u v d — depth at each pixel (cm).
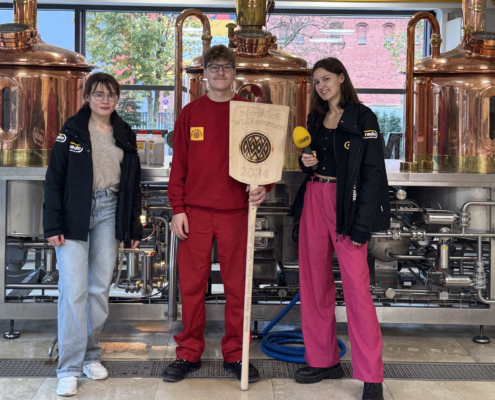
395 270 308
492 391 237
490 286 294
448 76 296
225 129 239
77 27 707
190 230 246
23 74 281
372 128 227
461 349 289
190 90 302
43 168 276
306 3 705
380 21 723
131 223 244
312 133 244
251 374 245
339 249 234
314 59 732
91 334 245
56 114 288
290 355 269
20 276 322
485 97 288
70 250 231
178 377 244
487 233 287
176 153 246
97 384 240
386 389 238
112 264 243
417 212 319
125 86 718
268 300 300
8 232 285
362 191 225
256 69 285
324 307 247
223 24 714
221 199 241
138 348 283
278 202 298
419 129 307
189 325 251
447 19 712
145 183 314
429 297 302
